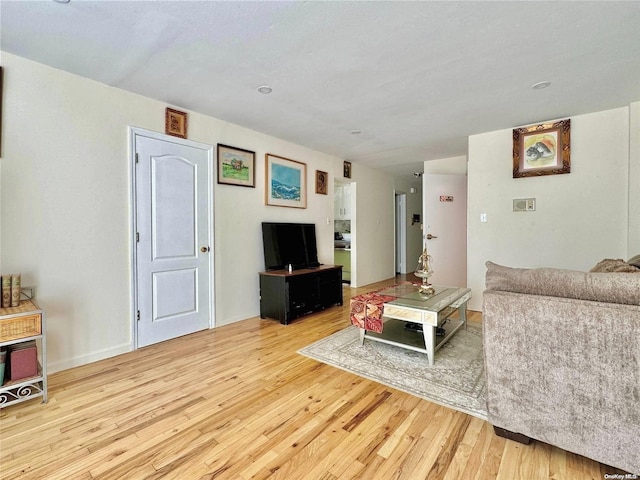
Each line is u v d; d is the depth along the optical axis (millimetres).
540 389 1388
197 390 2049
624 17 1701
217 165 3371
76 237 2406
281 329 3332
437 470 1360
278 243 3965
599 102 2898
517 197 3578
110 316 2600
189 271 3156
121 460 1426
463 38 1902
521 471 1346
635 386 1185
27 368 1888
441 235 4789
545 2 1587
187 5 1617
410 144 4324
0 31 1838
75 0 1571
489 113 3162
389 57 2117
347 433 1614
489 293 1511
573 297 1334
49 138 2266
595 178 3154
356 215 5645
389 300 2682
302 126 3588
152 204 2865
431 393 2004
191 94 2736
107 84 2543
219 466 1390
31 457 1441
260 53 2078
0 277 1928
